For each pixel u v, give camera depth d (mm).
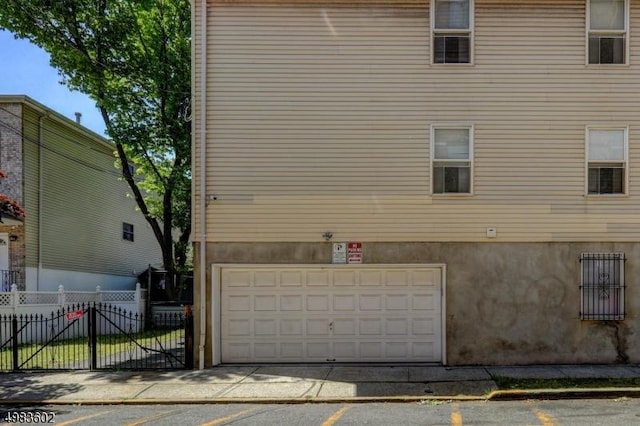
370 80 11578
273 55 11609
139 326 20328
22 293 16359
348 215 11484
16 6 17922
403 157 11500
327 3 11656
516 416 7609
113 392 9430
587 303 11320
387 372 10672
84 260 22188
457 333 11336
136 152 20984
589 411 7887
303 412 8094
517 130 11484
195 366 11281
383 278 11641
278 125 11555
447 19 11711
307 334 11633
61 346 14914
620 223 11398
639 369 10688
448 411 8023
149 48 20359
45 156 19547
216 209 11531
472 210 11430
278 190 11523
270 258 11484
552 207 11414
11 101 18188
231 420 7613
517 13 11594
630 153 11445
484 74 11547
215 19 11648
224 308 11648
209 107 11570
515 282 11367
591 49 11609
